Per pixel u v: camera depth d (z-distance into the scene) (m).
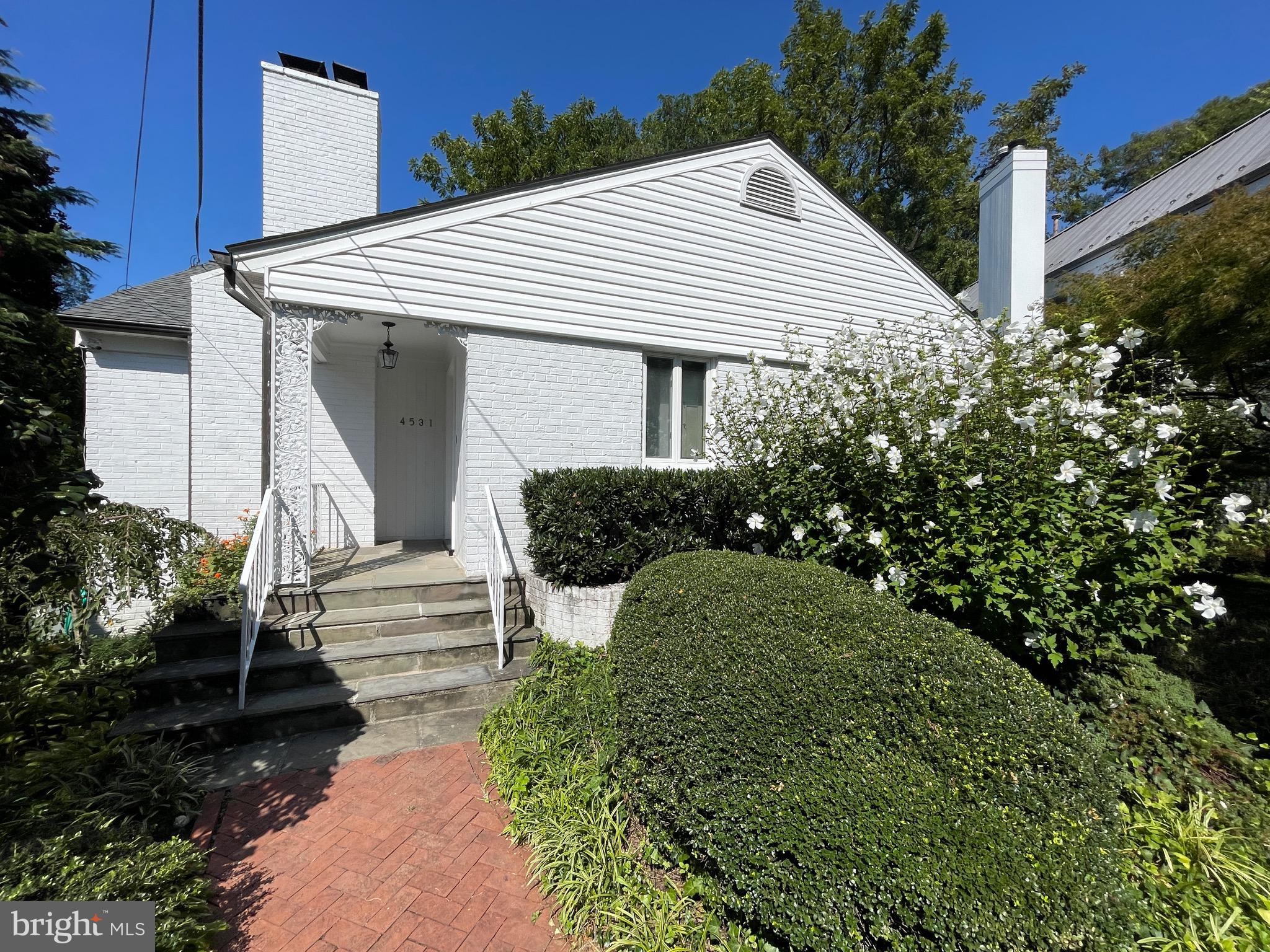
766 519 4.48
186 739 3.39
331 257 4.94
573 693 3.78
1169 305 5.04
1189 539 3.28
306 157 7.02
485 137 16.42
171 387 7.56
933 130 15.91
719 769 2.13
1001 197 7.80
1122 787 2.61
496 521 4.75
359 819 2.85
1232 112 14.00
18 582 3.27
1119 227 9.88
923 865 1.70
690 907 2.25
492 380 5.57
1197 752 2.97
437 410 7.76
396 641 4.45
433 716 3.92
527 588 5.32
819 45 15.94
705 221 6.59
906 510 3.48
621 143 18.77
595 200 5.98
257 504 7.56
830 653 2.26
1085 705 3.32
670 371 6.68
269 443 5.00
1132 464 3.02
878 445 3.37
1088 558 3.03
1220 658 3.84
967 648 2.27
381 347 6.75
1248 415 4.01
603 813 2.66
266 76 6.86
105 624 5.62
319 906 2.29
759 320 6.96
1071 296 6.86
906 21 15.56
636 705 2.54
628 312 6.18
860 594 2.67
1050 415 3.25
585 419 6.01
